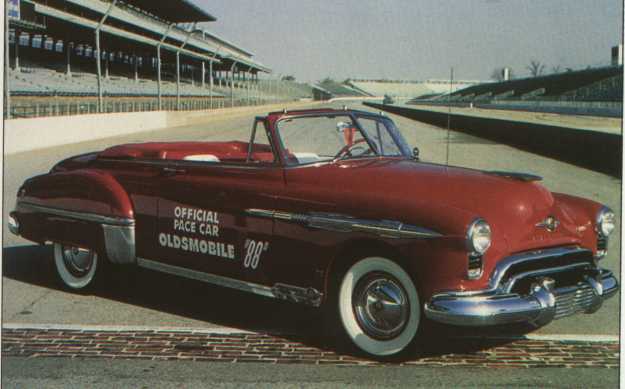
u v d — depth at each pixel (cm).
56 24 4912
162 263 490
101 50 7044
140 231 498
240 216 441
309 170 433
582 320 477
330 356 396
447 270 360
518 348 411
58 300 516
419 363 384
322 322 462
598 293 403
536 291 372
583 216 428
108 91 5381
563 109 7125
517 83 11369
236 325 456
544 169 1588
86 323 458
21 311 486
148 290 544
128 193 505
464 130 3228
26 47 5359
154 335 432
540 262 389
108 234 502
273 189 432
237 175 454
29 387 344
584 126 4059
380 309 388
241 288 448
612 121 4834
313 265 408
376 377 361
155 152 508
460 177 419
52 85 4609
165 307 498
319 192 414
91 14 5566
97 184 512
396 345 382
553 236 403
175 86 8012
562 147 1883
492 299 360
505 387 347
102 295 530
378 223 380
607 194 1152
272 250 427
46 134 2455
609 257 684
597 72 9525
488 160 1798
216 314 481
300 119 459
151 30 6675
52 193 539
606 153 1532
